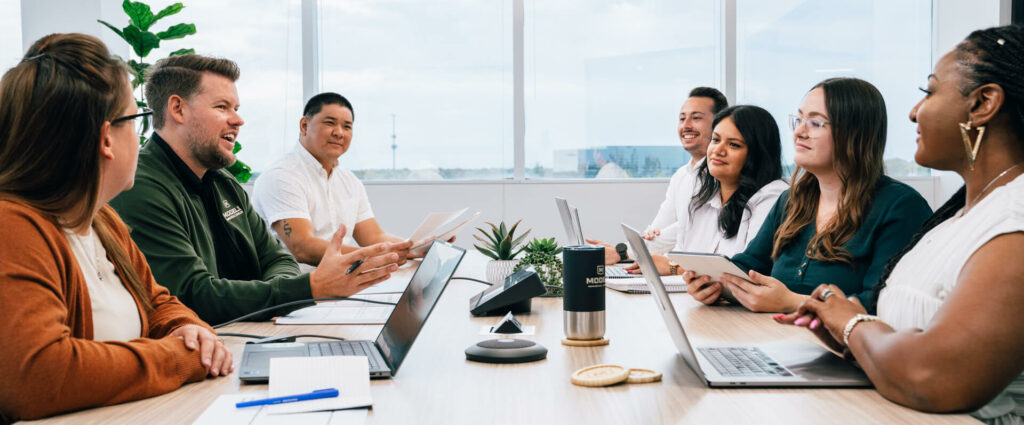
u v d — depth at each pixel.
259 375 1.29
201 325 1.56
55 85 1.24
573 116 5.85
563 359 1.43
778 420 1.05
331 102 3.83
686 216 3.74
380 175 5.86
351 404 1.13
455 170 5.87
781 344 1.53
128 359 1.20
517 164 5.81
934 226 1.51
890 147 5.89
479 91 5.82
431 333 1.70
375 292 2.40
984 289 1.08
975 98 1.26
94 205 1.30
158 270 1.99
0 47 5.15
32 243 1.19
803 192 2.33
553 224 5.79
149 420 1.09
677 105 5.83
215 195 2.45
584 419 1.06
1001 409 1.34
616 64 5.82
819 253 2.17
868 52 5.80
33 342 1.12
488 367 1.37
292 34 5.74
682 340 1.28
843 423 1.04
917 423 1.03
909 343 1.11
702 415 1.08
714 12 5.79
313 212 3.83
